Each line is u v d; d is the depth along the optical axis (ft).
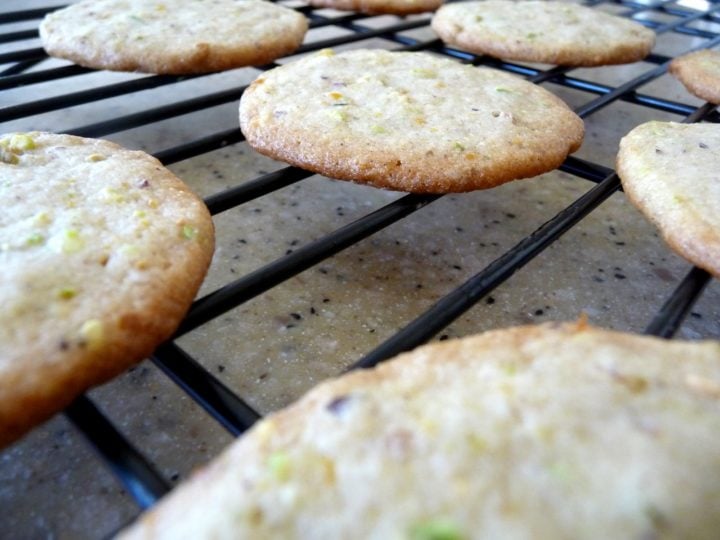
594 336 0.17
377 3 0.53
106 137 0.42
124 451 0.16
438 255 0.31
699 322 0.28
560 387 0.15
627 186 0.28
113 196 0.24
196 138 0.42
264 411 0.23
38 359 0.17
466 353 0.17
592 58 0.43
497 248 0.32
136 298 0.19
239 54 0.39
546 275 0.30
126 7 0.45
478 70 0.37
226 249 0.31
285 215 0.34
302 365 0.25
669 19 0.69
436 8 0.54
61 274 0.20
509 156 0.28
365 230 0.24
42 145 0.27
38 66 0.53
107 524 0.19
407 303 0.28
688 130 0.31
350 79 0.34
